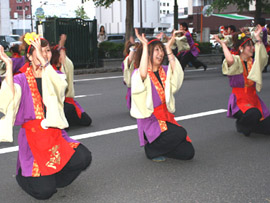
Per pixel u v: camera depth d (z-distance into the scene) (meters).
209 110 7.66
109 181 4.02
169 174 4.19
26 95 3.27
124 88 10.70
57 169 3.27
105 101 8.71
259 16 20.14
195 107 7.97
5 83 3.11
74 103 6.23
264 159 4.68
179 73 4.16
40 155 3.28
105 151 5.05
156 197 3.61
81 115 6.22
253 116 5.24
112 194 3.69
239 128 5.66
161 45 4.16
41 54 3.22
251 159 4.69
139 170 4.33
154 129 4.27
